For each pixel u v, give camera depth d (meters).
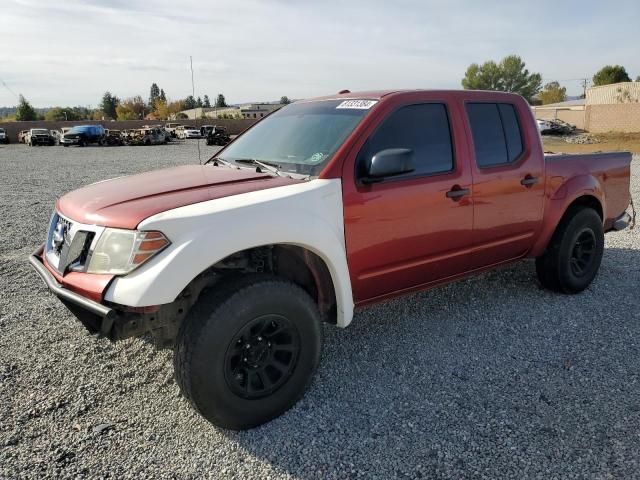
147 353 3.77
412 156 3.14
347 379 3.43
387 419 2.97
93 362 3.65
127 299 2.53
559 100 97.00
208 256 2.62
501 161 4.09
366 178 3.26
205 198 2.87
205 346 2.64
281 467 2.60
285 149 3.60
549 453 2.65
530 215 4.33
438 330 4.15
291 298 2.89
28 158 26.81
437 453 2.67
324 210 3.08
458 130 3.79
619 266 5.71
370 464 2.61
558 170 4.55
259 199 2.88
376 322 4.33
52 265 3.11
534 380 3.36
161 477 2.53
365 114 3.44
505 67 74.69
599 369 3.48
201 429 2.91
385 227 3.38
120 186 3.28
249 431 2.89
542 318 4.34
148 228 2.59
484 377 3.42
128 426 2.93
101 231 2.72
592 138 36.66
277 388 2.95
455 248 3.85
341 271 3.14
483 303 4.69
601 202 4.99
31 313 4.51
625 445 2.70
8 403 3.13
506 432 2.83
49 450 2.71
